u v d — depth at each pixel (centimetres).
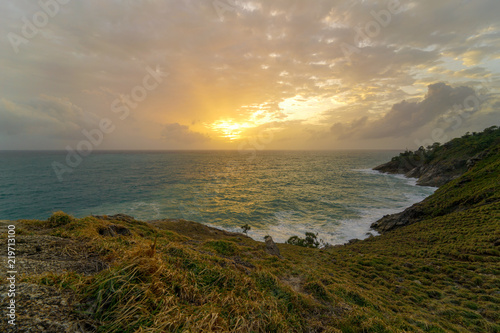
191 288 417
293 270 1095
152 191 9419
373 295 1188
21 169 15038
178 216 6388
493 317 1106
